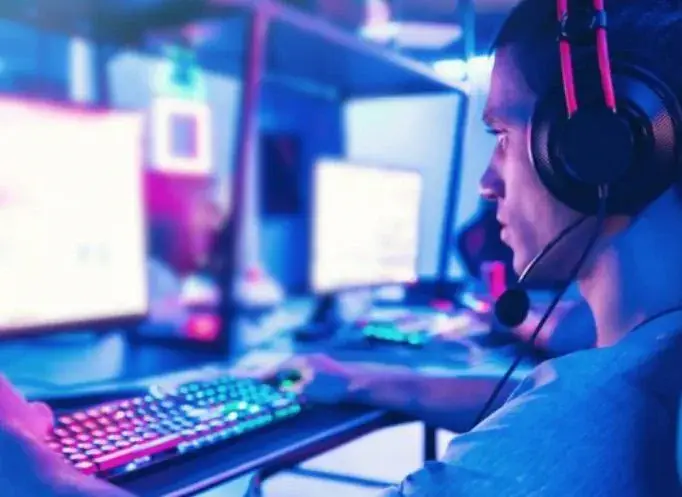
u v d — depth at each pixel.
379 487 1.35
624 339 0.57
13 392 0.76
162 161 1.88
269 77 2.00
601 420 0.53
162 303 1.57
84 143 1.16
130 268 1.23
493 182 0.70
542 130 0.61
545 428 0.54
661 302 0.59
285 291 2.10
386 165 1.88
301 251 2.14
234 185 1.49
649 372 0.54
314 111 2.19
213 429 0.80
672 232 0.59
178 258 1.87
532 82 0.63
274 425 0.87
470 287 1.89
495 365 1.24
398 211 1.93
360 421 0.91
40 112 1.10
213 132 2.03
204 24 1.50
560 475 0.52
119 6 1.43
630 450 0.52
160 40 1.65
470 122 1.85
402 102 2.09
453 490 0.53
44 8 1.45
